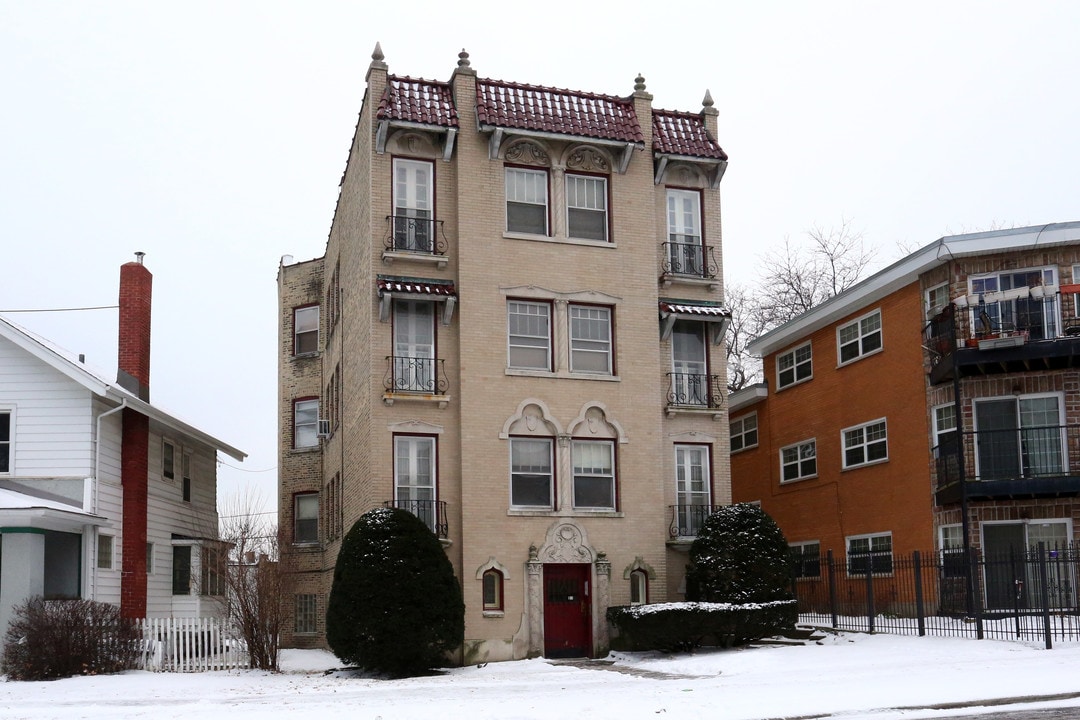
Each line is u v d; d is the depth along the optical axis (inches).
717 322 1122.0
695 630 959.6
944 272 1156.5
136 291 1231.5
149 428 1179.3
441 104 1065.5
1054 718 563.2
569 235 1092.5
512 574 1014.4
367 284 1043.9
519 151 1085.8
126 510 1101.7
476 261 1052.5
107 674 909.2
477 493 1016.2
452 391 1032.8
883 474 1254.9
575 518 1043.9
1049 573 1073.5
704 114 1165.7
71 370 1007.0
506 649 998.4
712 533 1025.5
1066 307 1087.0
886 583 1231.5
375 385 1008.9
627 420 1078.4
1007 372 1109.7
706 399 1122.0
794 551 1445.6
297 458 1464.1
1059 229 1090.1
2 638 919.7
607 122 1104.2
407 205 1053.2
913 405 1200.8
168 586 1230.3
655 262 1111.6
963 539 1070.4
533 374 1055.6
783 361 1507.1
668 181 1144.8
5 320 1009.5
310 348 1496.1
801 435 1445.6
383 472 996.6
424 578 901.8
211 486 1449.3
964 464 1087.0
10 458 1023.6
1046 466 1088.8
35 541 936.3
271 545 1047.0
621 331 1091.3
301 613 1393.9
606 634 1029.2
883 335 1266.0
